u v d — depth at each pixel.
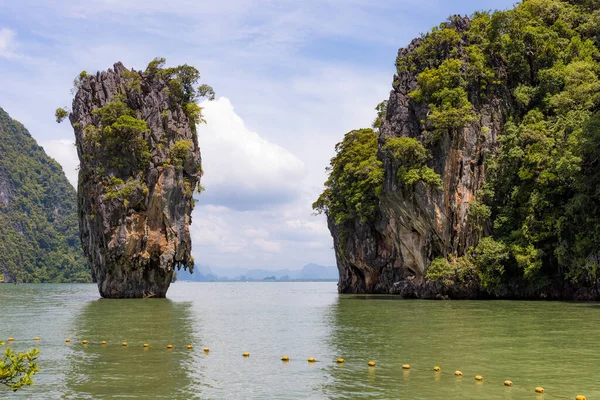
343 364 22.77
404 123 67.31
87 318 43.69
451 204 62.56
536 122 63.88
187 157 74.06
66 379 20.19
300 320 41.16
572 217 57.50
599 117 54.31
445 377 20.17
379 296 74.75
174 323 39.50
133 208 70.75
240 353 25.81
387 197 66.62
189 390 18.50
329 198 91.81
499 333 31.30
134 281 73.81
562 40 69.94
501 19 68.62
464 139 62.69
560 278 59.91
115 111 70.62
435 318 40.16
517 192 61.25
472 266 60.97
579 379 19.58
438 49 69.50
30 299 75.62
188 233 75.00
